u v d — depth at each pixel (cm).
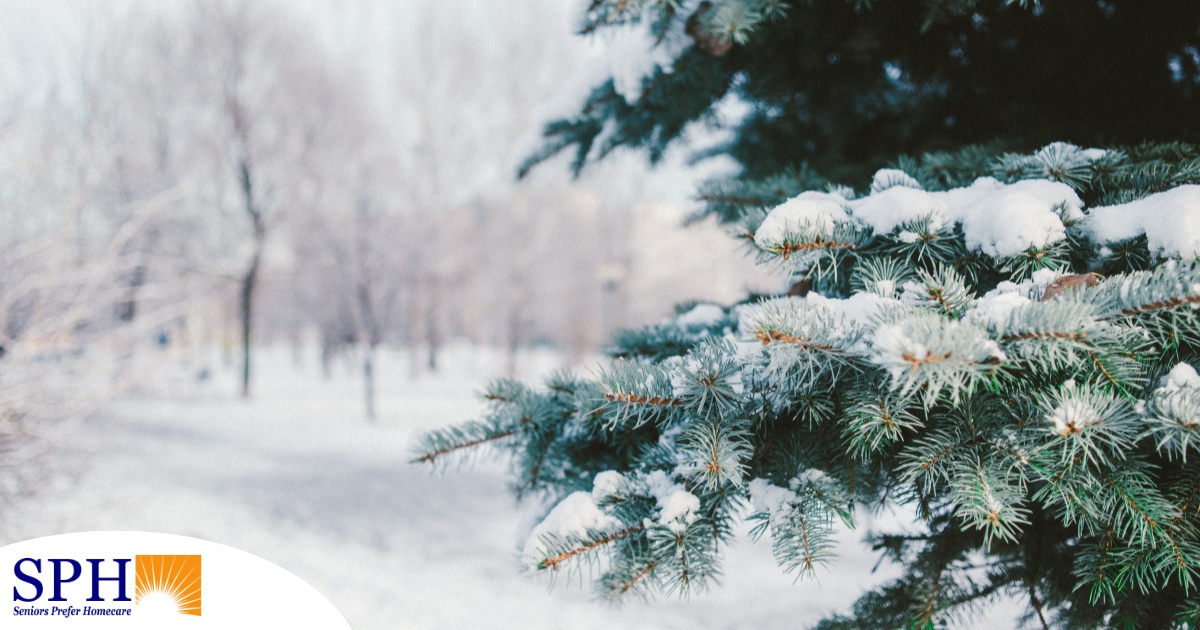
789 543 107
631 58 168
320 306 1433
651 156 224
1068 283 98
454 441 140
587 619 327
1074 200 112
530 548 110
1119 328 92
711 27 141
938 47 162
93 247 400
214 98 1512
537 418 141
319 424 1166
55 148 391
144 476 633
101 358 367
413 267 1398
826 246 112
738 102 200
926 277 104
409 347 1691
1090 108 167
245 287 1537
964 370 83
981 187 121
